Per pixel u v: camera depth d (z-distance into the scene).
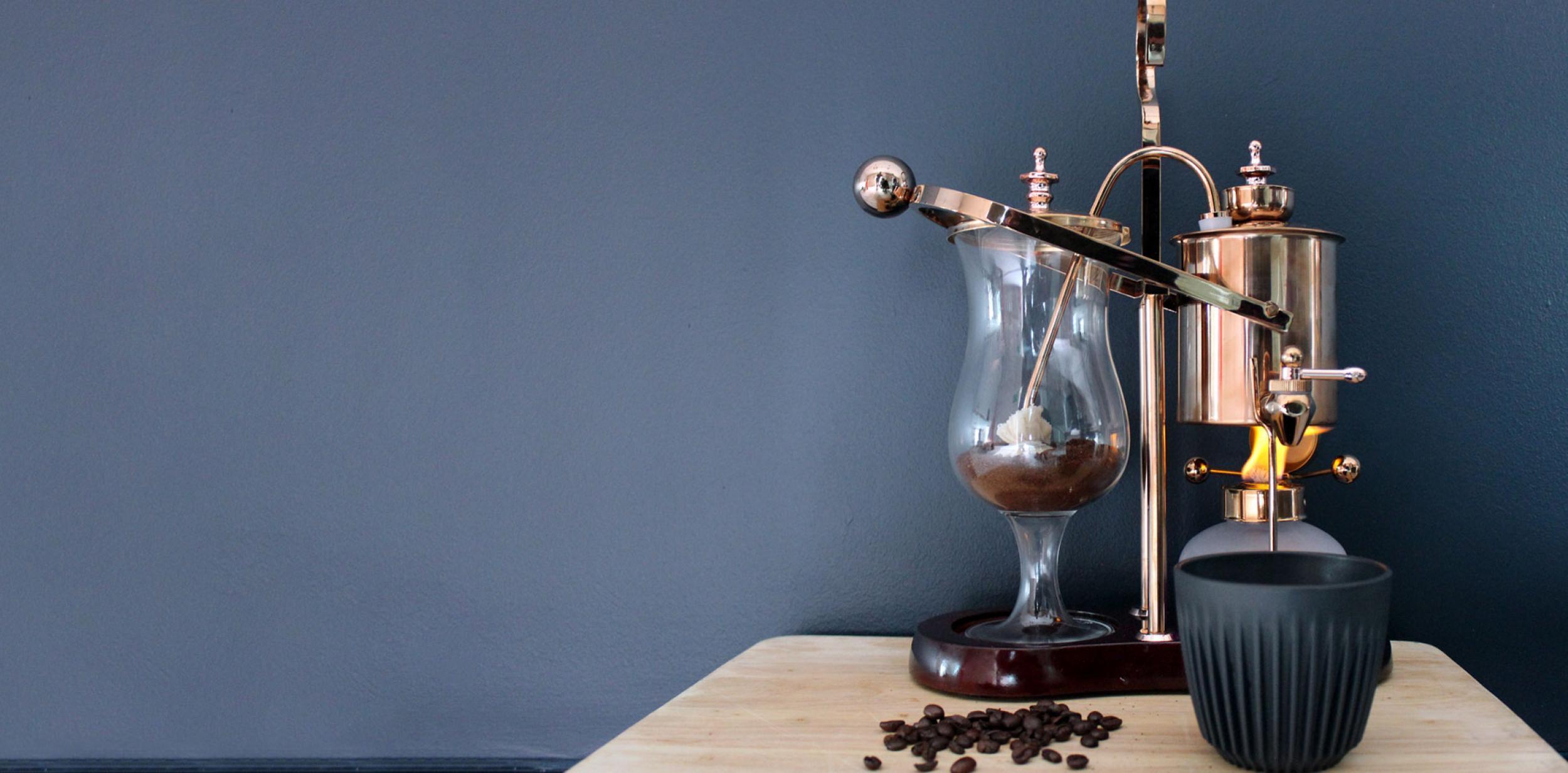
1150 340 1.00
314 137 1.14
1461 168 1.08
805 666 1.03
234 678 1.14
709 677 1.01
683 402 1.12
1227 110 1.09
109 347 1.14
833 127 1.12
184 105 1.14
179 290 1.14
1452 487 1.08
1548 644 1.07
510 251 1.13
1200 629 0.87
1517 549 1.08
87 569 1.14
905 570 1.11
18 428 1.14
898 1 1.11
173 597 1.14
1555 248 1.07
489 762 1.13
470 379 1.13
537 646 1.13
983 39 1.11
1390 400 1.08
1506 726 0.92
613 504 1.13
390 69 1.14
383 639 1.13
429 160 1.13
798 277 1.12
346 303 1.14
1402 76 1.08
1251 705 0.86
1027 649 0.96
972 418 0.98
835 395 1.12
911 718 0.95
